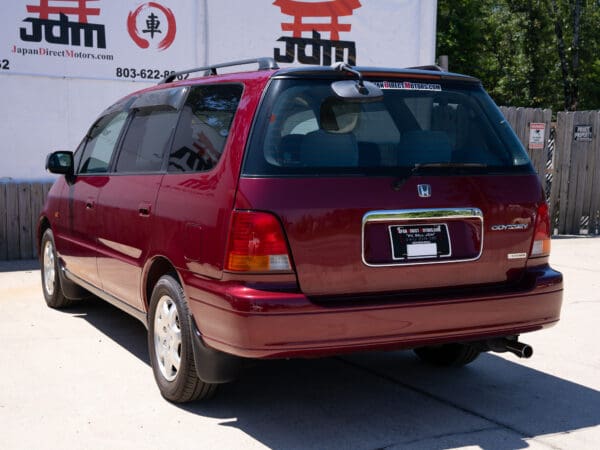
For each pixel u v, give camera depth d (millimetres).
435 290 4023
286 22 10977
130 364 5207
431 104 4246
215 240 3836
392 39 11719
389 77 4180
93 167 5879
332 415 4309
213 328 3848
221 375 4062
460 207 4039
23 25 9391
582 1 35094
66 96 9703
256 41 10797
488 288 4156
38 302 7137
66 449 3795
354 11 11391
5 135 9414
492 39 35031
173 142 4605
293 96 3914
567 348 5734
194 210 4062
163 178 4535
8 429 4039
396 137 4070
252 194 3709
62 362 5234
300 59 11117
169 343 4406
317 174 3799
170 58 10273
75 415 4250
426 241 3977
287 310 3621
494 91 35500
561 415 4352
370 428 4117
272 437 3973
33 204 9430
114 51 9930
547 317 4273
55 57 9594
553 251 10430
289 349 3645
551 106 35875
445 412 4383
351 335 3734
